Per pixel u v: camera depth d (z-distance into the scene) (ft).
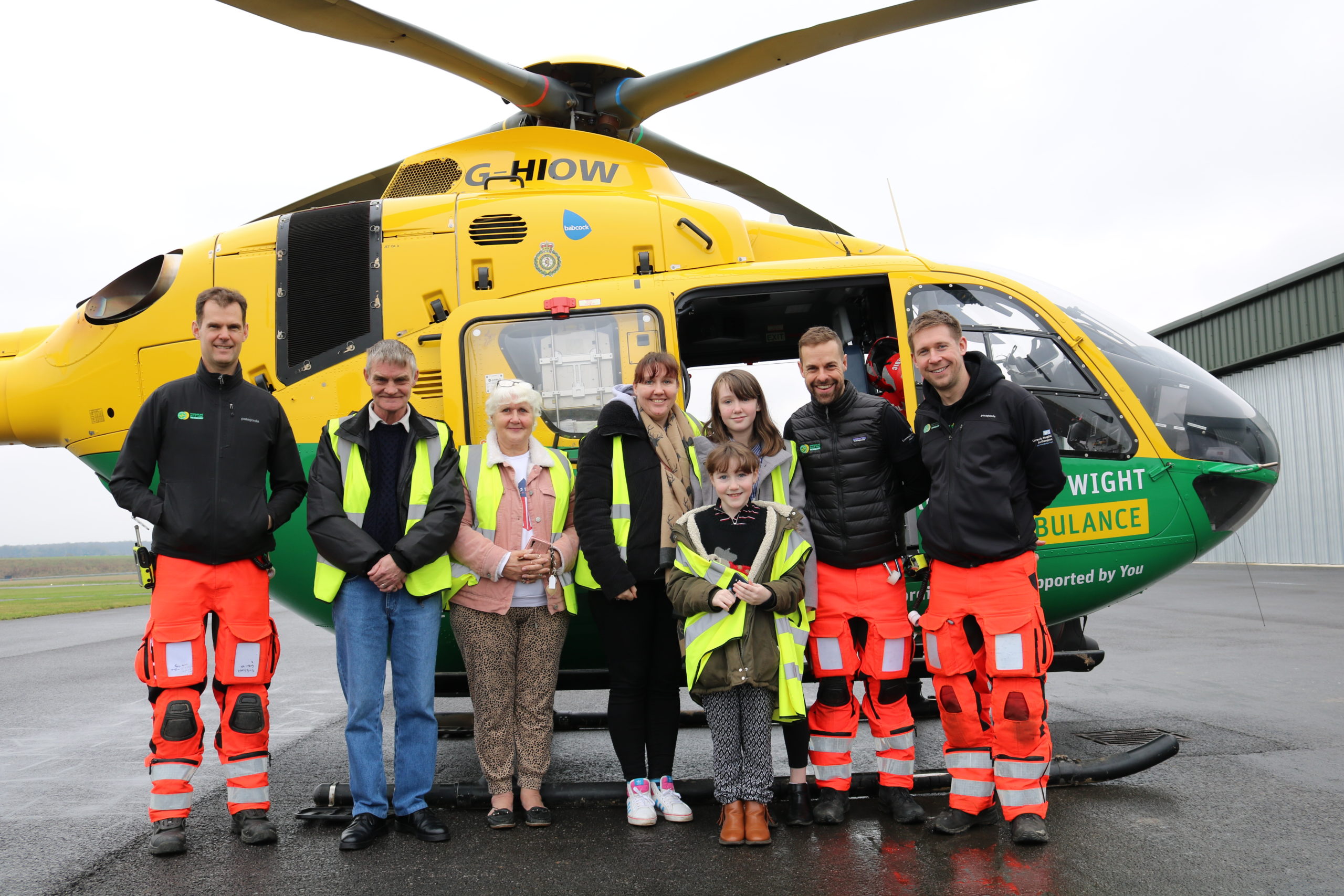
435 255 12.89
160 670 8.87
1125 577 12.03
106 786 11.82
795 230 14.71
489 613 9.40
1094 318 13.17
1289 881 7.47
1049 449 8.79
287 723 16.16
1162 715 14.65
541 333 12.19
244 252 13.21
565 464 10.21
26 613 52.65
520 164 14.14
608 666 9.70
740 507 8.98
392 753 14.03
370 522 9.21
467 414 11.94
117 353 13.23
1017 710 8.54
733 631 8.66
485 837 9.05
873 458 9.44
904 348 12.06
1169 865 7.88
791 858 8.22
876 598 9.39
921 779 10.11
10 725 16.34
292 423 12.55
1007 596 8.65
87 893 7.71
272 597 13.24
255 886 7.80
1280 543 62.64
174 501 8.98
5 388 13.94
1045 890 7.30
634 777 9.38
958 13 12.26
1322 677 18.53
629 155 14.61
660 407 9.62
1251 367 64.95
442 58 13.12
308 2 11.48
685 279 12.43
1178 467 12.14
